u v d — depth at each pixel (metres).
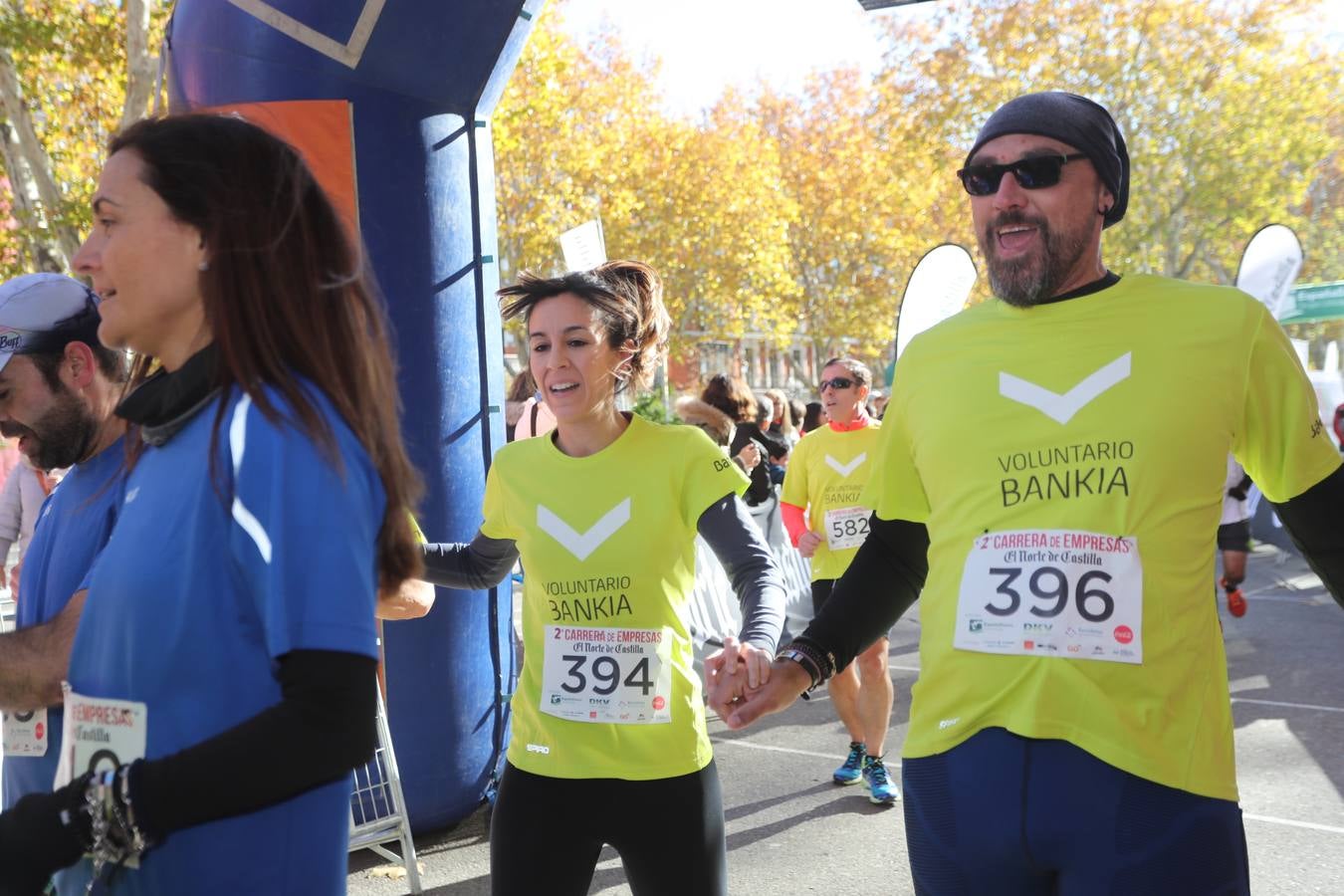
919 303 5.55
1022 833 1.80
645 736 2.58
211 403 1.29
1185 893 1.74
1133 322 1.93
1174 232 29.33
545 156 28.27
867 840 4.51
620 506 2.69
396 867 4.22
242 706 1.22
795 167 40.88
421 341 4.15
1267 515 12.12
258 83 3.91
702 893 2.60
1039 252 1.98
